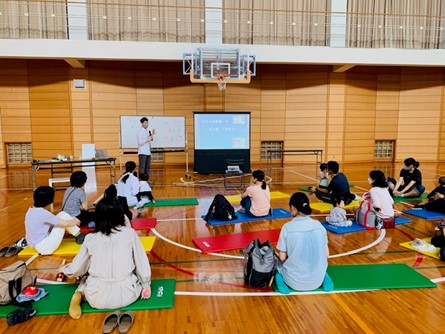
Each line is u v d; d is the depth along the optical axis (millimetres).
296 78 10273
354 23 9648
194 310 2238
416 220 4328
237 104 10133
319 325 2072
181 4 9156
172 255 3219
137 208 4980
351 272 2768
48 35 8820
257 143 10422
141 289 2328
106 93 9484
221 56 8461
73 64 8883
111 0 8875
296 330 2023
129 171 5129
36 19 8750
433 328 2035
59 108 9344
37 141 9484
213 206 4348
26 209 5016
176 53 8430
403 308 2250
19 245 3363
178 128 8188
